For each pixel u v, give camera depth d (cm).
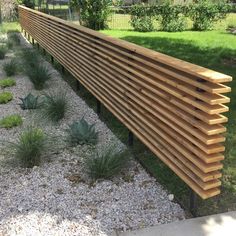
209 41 1143
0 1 1959
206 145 268
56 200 334
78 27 601
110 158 375
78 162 403
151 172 379
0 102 624
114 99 463
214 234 281
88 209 320
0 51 993
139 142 450
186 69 274
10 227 297
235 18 1761
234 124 481
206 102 257
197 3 1548
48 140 439
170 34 1362
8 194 345
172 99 304
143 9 1471
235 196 333
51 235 287
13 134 484
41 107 571
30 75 716
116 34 1379
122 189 351
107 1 1545
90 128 454
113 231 290
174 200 331
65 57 727
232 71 753
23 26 1463
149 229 288
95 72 531
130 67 394
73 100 627
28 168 392
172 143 313
